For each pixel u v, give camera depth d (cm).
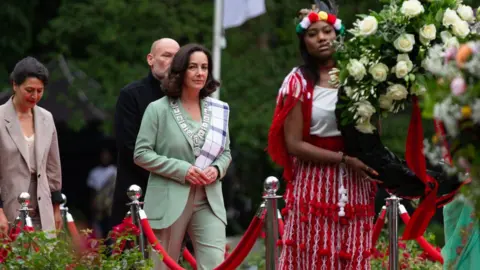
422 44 1509
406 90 1516
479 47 1262
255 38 4334
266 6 4162
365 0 3950
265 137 4022
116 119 1980
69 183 4403
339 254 1576
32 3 4381
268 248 1702
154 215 1766
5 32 4325
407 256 1967
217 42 3055
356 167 1559
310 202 1581
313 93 1570
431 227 3061
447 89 1265
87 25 4034
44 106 4003
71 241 1567
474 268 1570
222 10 3097
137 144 1778
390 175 1545
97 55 4072
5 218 1792
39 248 1546
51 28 4169
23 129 1855
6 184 1830
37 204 1841
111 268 1547
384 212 1806
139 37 4088
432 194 1561
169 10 4062
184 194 1755
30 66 1838
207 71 1791
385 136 3769
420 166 1545
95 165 4400
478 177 1269
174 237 1767
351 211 1571
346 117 1535
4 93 3959
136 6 4044
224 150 1803
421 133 1542
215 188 1783
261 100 4066
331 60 1581
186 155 1773
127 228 1609
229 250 2097
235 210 4072
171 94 1791
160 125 1780
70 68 4075
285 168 1617
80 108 4009
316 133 1571
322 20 1576
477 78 1255
